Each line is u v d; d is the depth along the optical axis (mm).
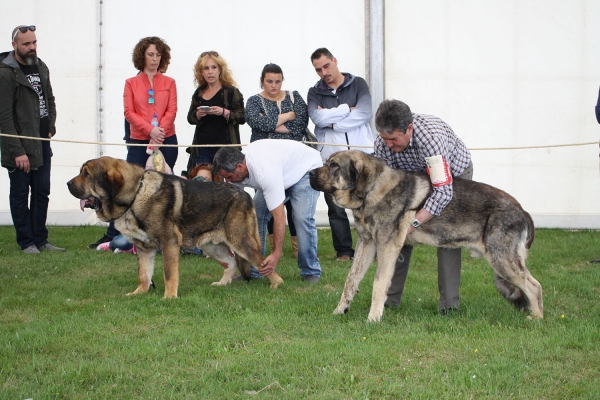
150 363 4418
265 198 6531
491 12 10062
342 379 4188
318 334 5129
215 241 6664
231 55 10258
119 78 10227
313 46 10211
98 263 7953
